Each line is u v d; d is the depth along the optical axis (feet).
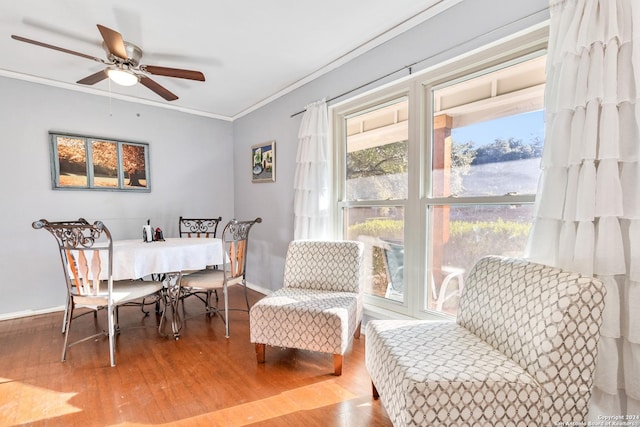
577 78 4.29
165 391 5.69
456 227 6.73
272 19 6.70
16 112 9.18
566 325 3.59
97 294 6.80
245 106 12.34
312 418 5.00
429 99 7.03
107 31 5.77
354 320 6.91
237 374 6.27
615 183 4.06
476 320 4.96
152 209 11.87
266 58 8.47
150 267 7.43
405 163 7.66
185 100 11.59
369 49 7.84
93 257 6.76
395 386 3.97
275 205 11.47
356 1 6.15
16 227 9.27
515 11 5.37
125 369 6.44
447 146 6.87
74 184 10.16
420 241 7.19
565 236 4.44
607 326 4.18
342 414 5.10
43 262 9.70
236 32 7.19
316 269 7.89
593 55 4.19
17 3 6.00
